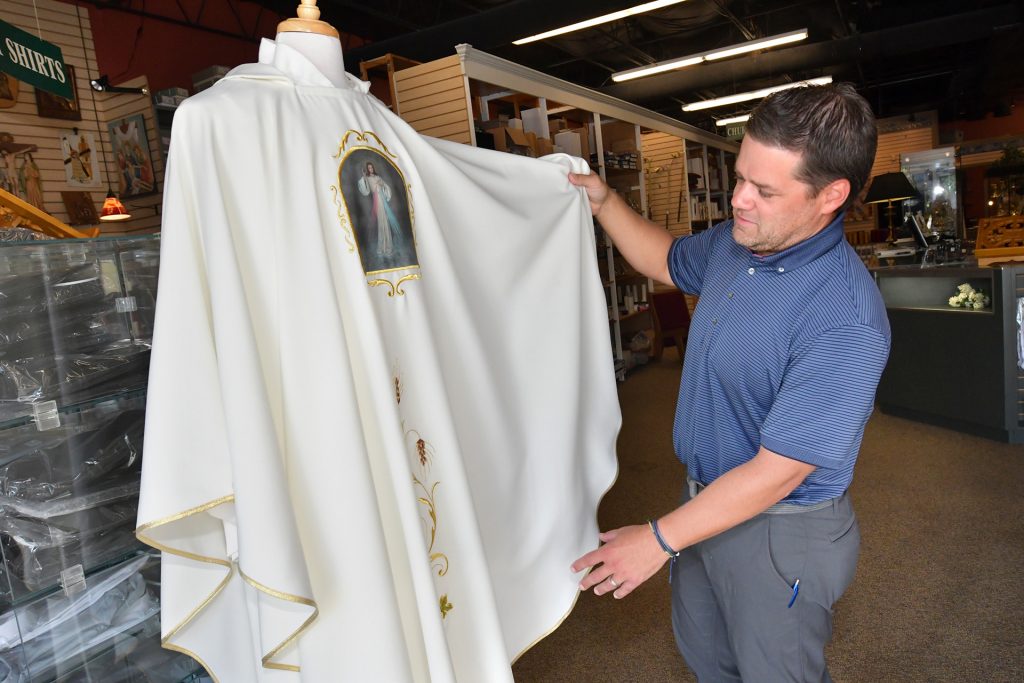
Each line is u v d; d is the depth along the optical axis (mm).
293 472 1062
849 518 1379
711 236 1648
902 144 14859
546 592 1569
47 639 1305
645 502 3619
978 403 4199
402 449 1155
